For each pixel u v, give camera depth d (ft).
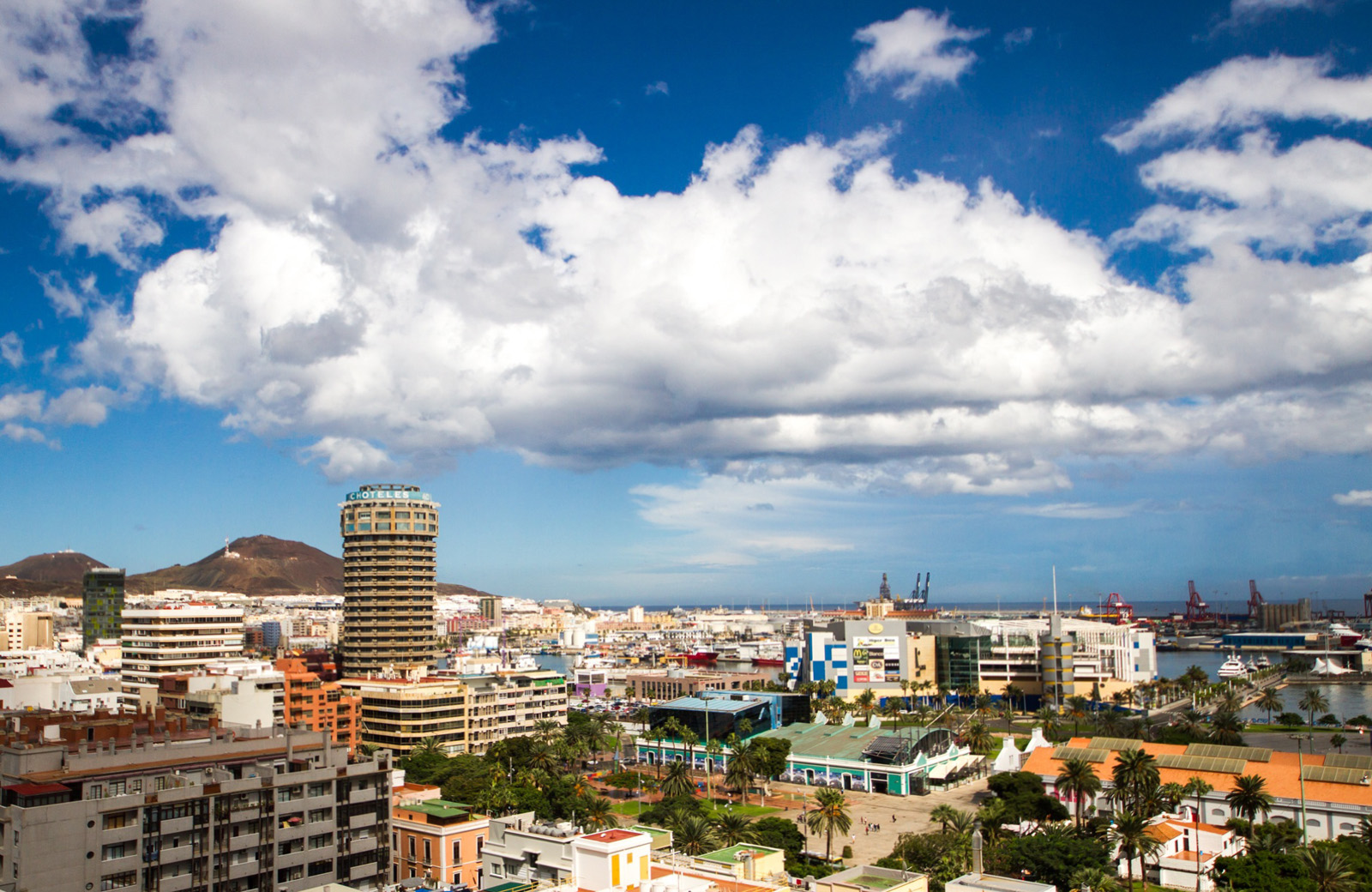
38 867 399.24
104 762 451.12
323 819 492.54
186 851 440.86
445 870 532.73
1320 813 627.46
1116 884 521.24
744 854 455.63
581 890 362.33
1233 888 497.46
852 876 375.04
